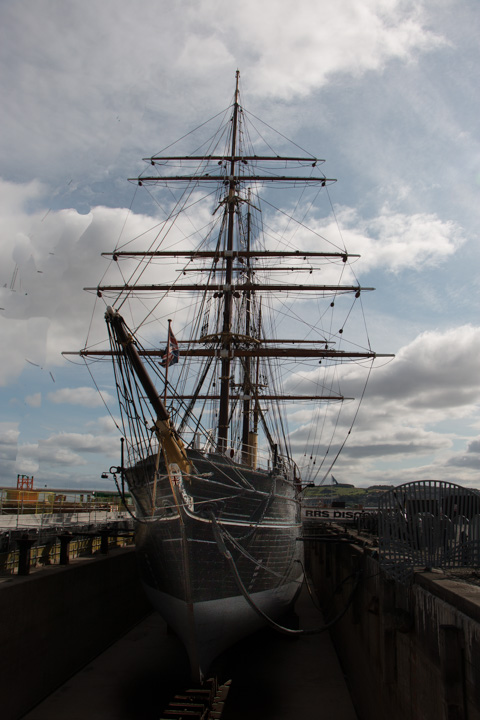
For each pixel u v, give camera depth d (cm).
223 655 2433
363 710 2109
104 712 2062
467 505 1570
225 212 4191
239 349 3900
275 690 2447
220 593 2233
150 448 2262
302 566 3359
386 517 1616
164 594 2300
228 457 2373
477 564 1533
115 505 4806
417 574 1470
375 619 1925
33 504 3319
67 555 2611
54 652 2270
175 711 1898
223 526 2216
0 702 1856
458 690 1076
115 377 2200
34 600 2112
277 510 2680
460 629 1090
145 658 2692
